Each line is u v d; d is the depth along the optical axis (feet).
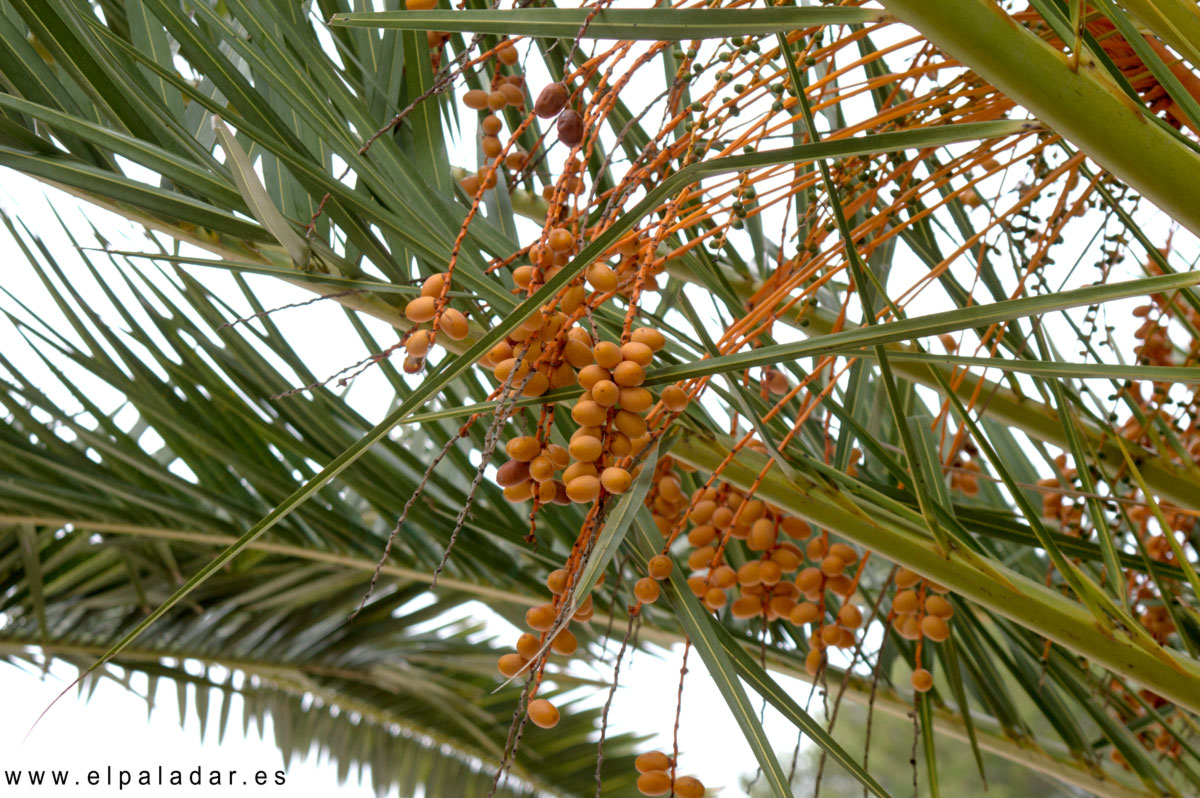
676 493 6.30
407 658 11.88
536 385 5.44
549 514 7.31
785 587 6.23
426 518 7.45
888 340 5.33
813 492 5.96
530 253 5.54
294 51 6.28
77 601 10.55
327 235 6.28
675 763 5.63
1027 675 7.35
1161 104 6.05
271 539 8.49
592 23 5.32
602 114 5.59
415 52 6.31
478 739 12.83
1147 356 7.09
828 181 5.44
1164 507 6.93
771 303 5.82
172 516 8.39
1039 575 8.27
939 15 5.25
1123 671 5.86
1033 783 33.22
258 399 7.37
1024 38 5.26
